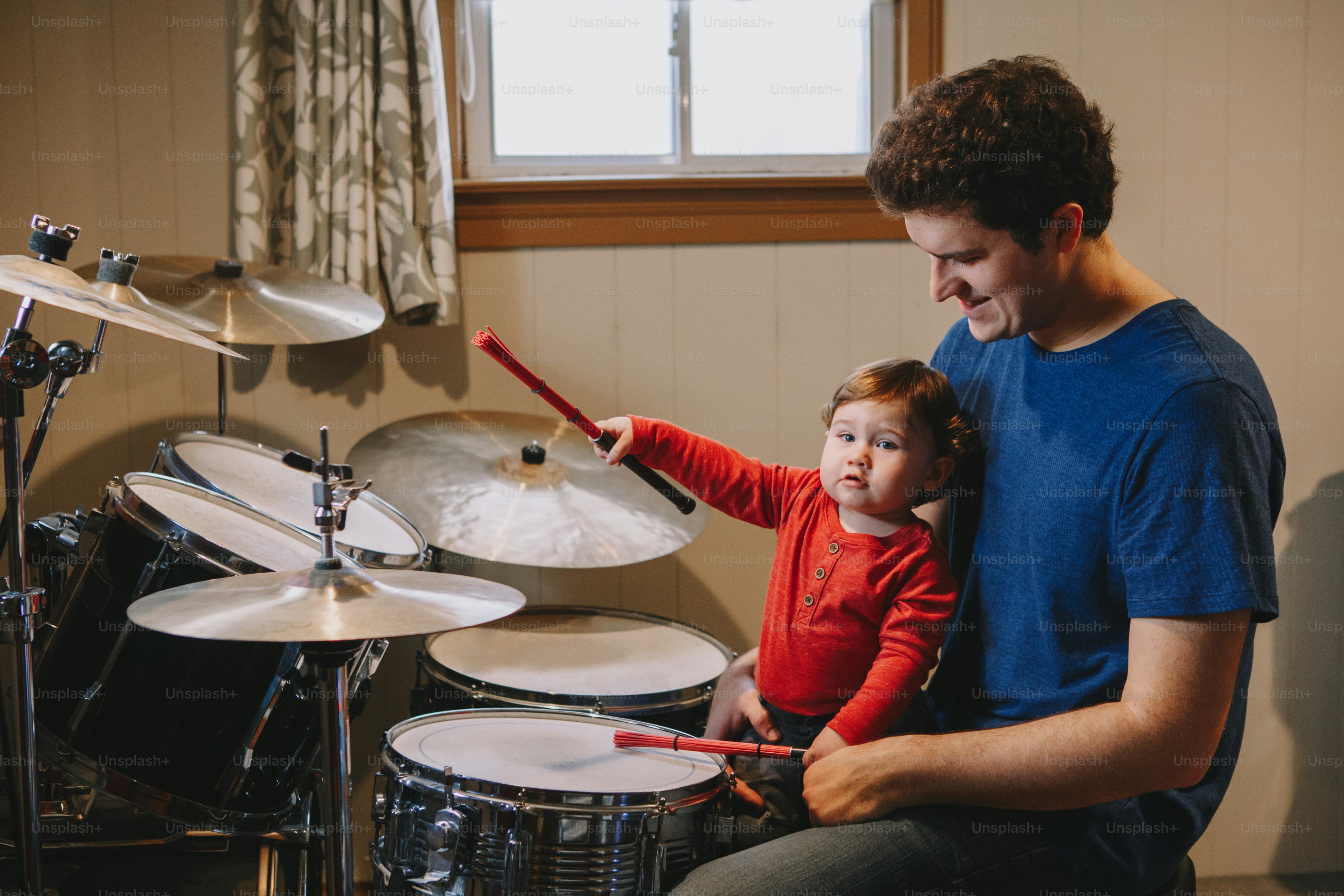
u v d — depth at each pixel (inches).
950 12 78.6
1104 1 78.4
